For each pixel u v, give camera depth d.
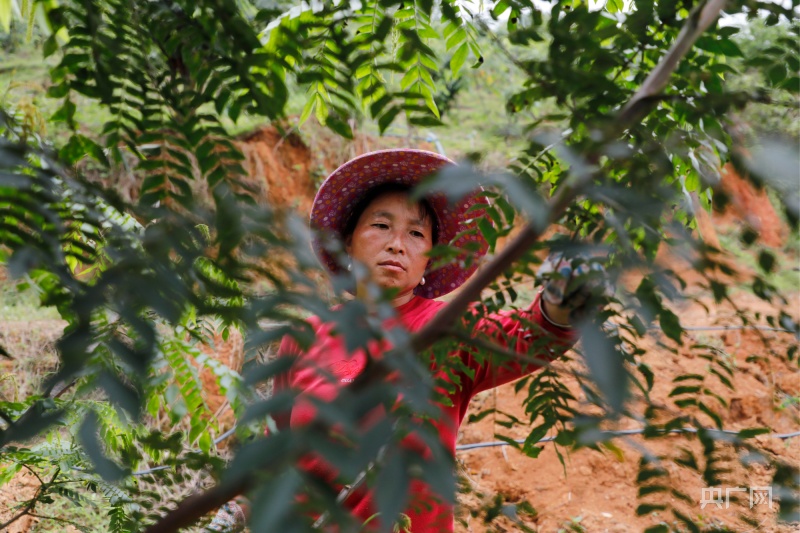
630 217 0.55
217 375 1.45
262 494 0.40
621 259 0.55
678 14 0.81
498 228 0.70
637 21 0.70
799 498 0.68
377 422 0.42
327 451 0.40
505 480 3.80
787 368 4.61
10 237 0.56
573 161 0.53
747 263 3.49
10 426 0.50
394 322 0.46
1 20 1.18
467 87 6.38
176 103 0.76
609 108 0.65
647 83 0.60
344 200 1.75
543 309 1.00
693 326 4.68
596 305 0.63
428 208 1.69
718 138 0.61
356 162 1.65
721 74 0.72
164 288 0.48
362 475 0.65
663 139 0.71
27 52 5.02
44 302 0.52
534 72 0.66
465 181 0.47
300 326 0.45
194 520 0.52
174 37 0.77
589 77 0.64
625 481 3.79
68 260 0.77
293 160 6.54
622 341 0.73
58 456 1.41
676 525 0.82
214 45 0.76
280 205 0.51
